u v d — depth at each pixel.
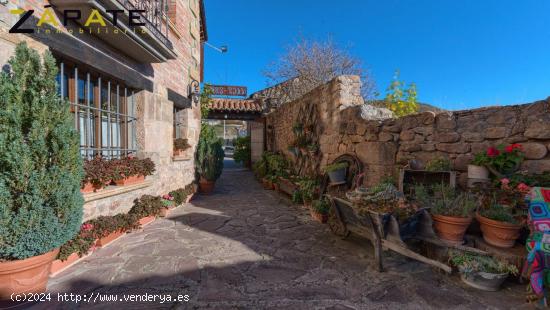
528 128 2.65
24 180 1.97
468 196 2.63
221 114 11.49
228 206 5.49
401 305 2.06
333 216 3.66
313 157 5.93
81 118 3.31
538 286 1.97
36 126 2.01
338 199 3.19
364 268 2.68
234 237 3.58
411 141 3.72
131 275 2.51
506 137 2.82
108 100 3.77
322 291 2.26
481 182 2.80
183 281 2.42
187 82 6.34
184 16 6.10
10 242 1.92
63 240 2.18
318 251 3.11
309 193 5.09
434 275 2.52
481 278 2.21
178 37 5.73
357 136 4.44
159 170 4.85
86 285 2.33
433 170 3.16
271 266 2.72
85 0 2.65
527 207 2.37
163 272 2.58
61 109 2.19
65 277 2.46
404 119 3.81
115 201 3.61
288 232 3.80
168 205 4.64
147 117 4.43
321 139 5.68
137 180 4.02
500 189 2.61
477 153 3.02
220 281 2.42
